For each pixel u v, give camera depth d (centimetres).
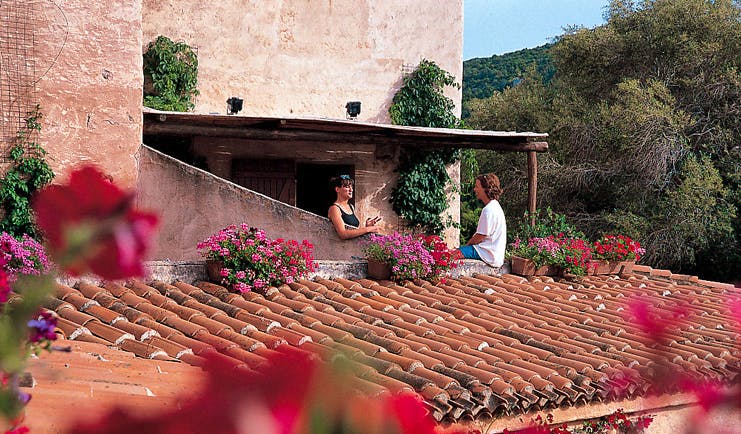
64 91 771
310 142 1282
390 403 84
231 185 806
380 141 1246
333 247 826
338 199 848
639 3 2567
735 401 145
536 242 907
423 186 1372
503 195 2533
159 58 1162
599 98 2558
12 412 98
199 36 1212
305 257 727
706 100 2339
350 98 1332
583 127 2403
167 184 802
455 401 486
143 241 72
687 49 2383
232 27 1235
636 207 2234
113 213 71
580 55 2580
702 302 866
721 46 2358
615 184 2309
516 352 604
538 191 2459
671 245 2139
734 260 2147
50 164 768
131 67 800
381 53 1354
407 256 778
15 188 752
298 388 76
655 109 2233
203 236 803
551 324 706
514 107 2725
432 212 1386
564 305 786
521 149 1288
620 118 2288
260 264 689
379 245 787
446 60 1405
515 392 512
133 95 801
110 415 77
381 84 1355
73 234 70
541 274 898
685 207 2120
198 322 586
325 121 1063
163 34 1187
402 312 677
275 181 1256
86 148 781
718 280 2178
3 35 747
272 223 812
